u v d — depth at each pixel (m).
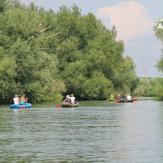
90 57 155.00
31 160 35.78
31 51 124.44
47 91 128.12
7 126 60.94
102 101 151.25
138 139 47.34
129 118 75.38
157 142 45.09
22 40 124.38
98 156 37.44
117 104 130.75
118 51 163.38
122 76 165.75
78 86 152.00
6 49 121.56
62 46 154.50
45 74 125.69
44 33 146.12
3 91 118.75
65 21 159.38
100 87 152.75
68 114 84.81
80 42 159.75
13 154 38.38
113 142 45.19
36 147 42.00
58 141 45.94
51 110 98.38
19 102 114.62
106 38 161.88
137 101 156.00
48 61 130.38
